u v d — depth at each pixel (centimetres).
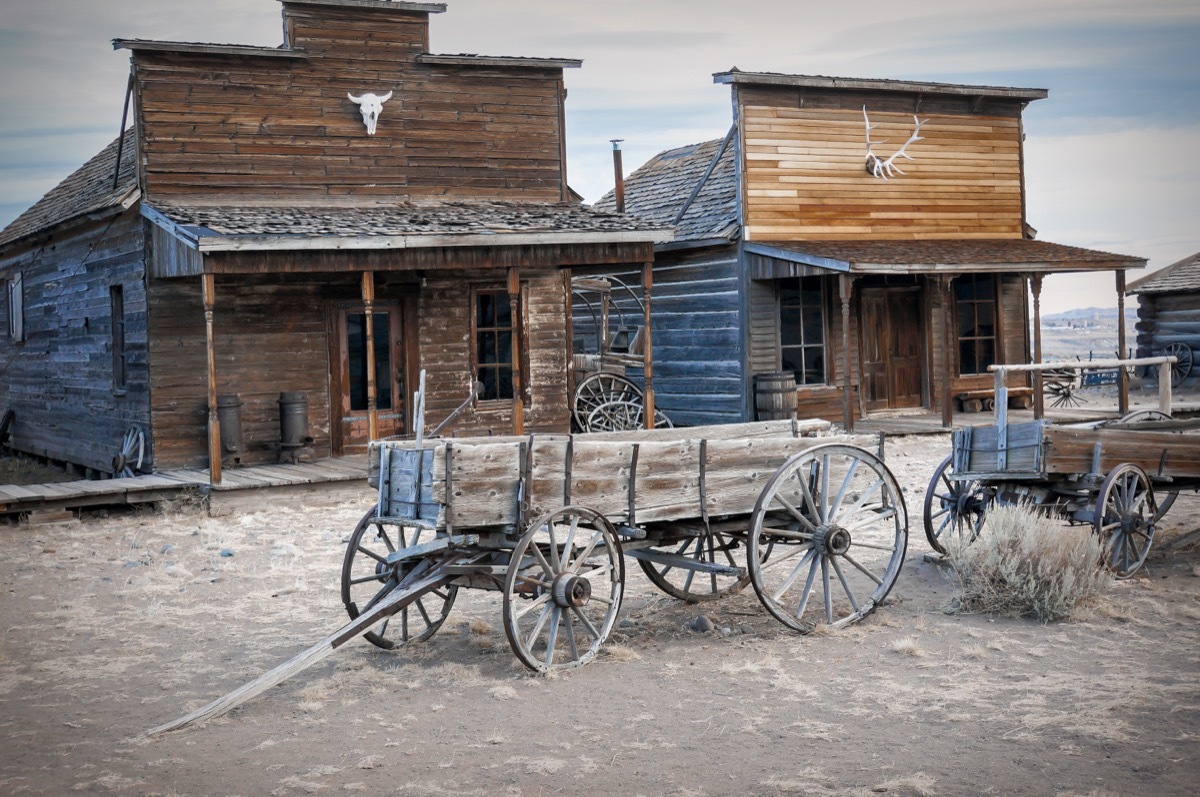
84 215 1675
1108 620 823
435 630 823
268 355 1684
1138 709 631
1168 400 1752
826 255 1930
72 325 1936
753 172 2111
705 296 2195
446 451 712
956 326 2353
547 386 1917
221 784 555
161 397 1612
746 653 767
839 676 709
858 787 535
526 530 727
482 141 1895
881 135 2239
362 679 728
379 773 566
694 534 830
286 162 1738
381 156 1812
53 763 588
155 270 1602
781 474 800
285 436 1653
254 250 1440
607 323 2198
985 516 919
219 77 1684
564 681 714
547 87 1948
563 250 1681
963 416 2258
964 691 672
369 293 1535
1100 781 534
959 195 2331
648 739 606
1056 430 930
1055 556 857
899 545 859
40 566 1106
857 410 2252
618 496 771
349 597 790
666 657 763
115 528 1323
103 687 721
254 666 764
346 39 1778
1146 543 968
